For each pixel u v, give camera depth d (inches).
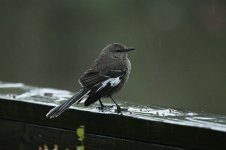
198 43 717.3
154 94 675.4
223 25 715.4
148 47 706.8
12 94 297.7
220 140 207.5
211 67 706.8
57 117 253.3
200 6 715.4
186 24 714.8
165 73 695.1
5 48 756.6
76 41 727.7
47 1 738.2
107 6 709.9
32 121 261.7
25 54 748.6
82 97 282.7
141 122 227.9
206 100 694.5
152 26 713.0
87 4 717.9
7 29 755.4
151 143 226.7
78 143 248.2
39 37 741.9
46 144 258.1
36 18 745.6
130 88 668.7
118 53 337.4
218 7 714.8
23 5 751.1
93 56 720.3
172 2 714.8
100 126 241.3
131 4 708.7
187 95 690.2
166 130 221.0
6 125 271.3
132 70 685.9
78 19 726.5
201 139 212.1
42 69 736.3
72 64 727.7
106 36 713.0
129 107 274.7
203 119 233.0
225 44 709.3
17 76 743.7
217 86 706.8
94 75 309.7
